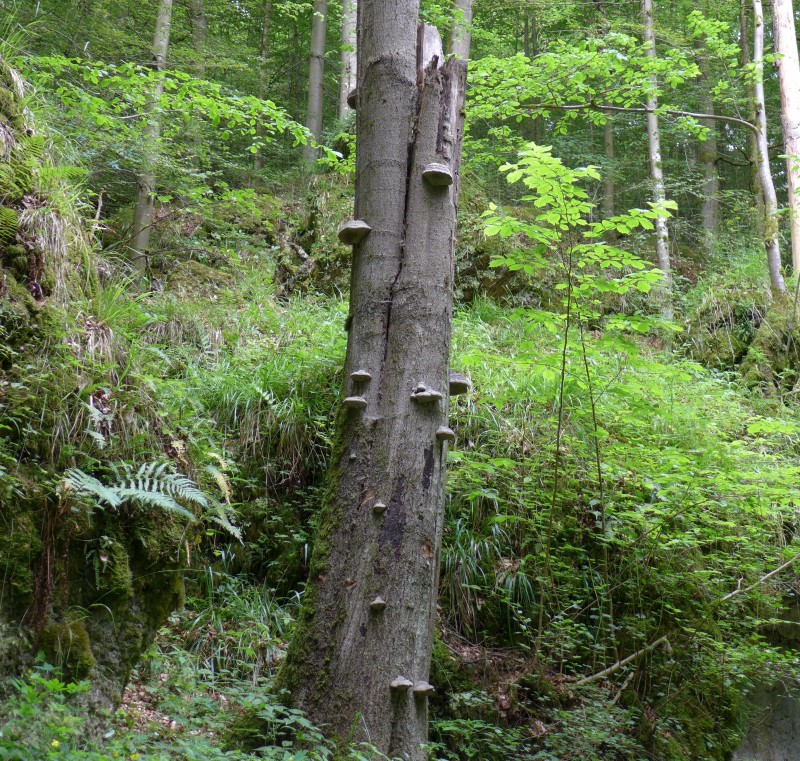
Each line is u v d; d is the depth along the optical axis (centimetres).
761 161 1143
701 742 541
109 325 395
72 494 308
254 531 566
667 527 593
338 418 370
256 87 1738
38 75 583
